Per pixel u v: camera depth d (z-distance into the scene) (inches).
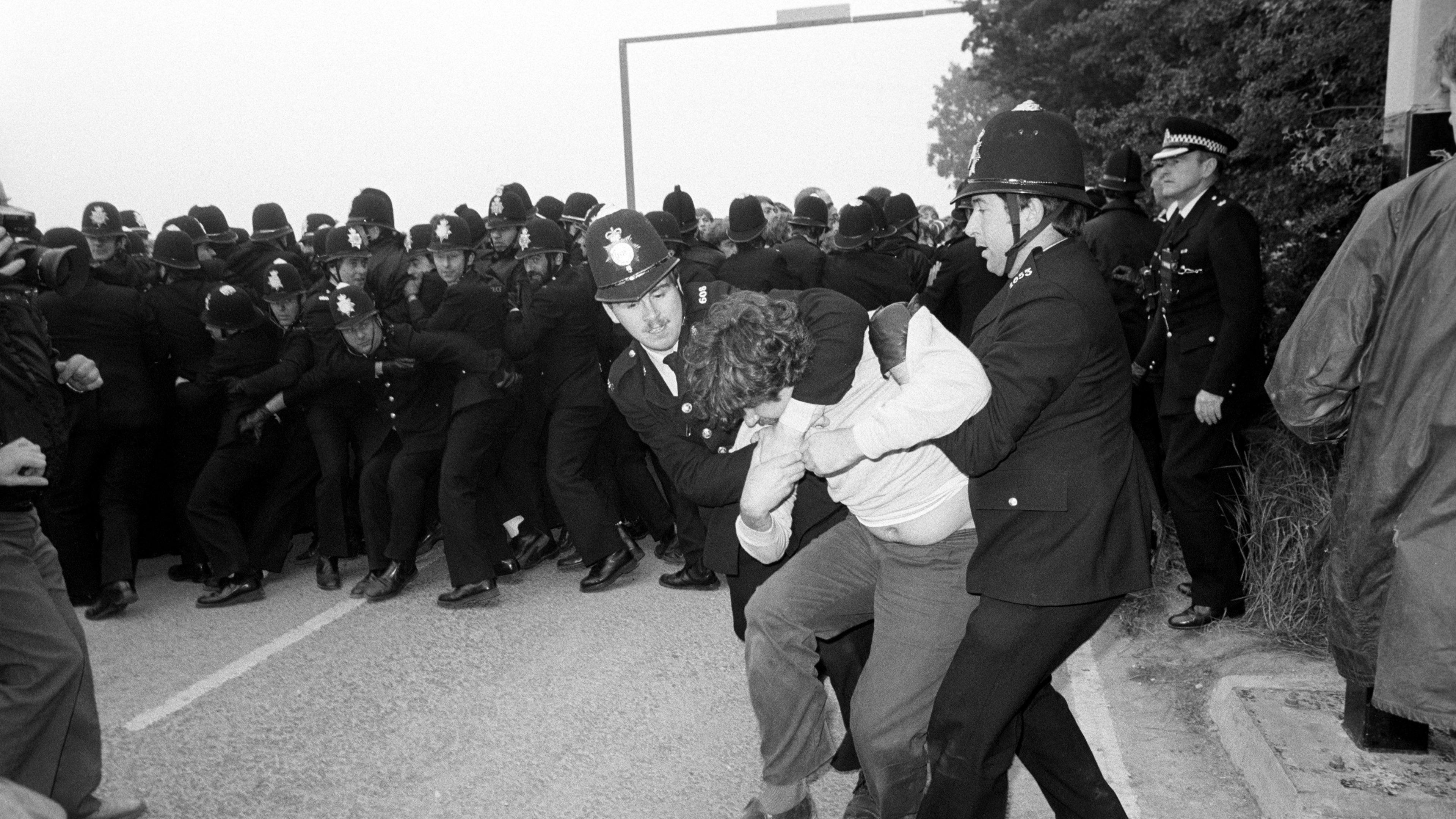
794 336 92.5
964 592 96.0
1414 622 98.0
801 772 109.9
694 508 221.5
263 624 209.9
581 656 184.4
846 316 101.3
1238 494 191.5
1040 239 91.0
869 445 87.3
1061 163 89.6
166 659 190.5
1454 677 96.2
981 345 93.5
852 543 108.3
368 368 220.8
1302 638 162.7
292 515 235.5
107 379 215.0
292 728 157.1
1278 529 178.5
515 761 144.1
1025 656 88.6
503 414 219.0
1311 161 212.5
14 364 114.8
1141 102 426.9
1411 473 101.0
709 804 131.0
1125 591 89.4
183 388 227.6
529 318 217.6
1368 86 233.0
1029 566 87.2
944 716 91.5
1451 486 97.3
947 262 261.1
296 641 198.1
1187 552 175.6
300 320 232.2
